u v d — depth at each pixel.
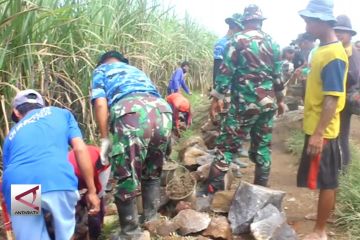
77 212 3.19
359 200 3.47
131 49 5.66
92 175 2.71
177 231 3.28
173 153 5.41
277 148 5.72
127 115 3.06
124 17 5.67
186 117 6.32
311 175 3.03
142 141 3.07
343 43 3.79
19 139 2.48
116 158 3.09
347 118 3.91
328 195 3.07
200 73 10.93
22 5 3.64
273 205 3.43
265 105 3.75
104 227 3.50
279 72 3.85
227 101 4.38
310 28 2.97
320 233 3.15
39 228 2.44
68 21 4.09
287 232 3.17
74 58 4.32
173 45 8.29
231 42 3.72
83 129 4.60
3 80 3.64
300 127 5.95
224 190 3.94
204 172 4.30
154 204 3.48
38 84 4.05
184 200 3.68
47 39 4.14
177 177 3.99
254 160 4.06
